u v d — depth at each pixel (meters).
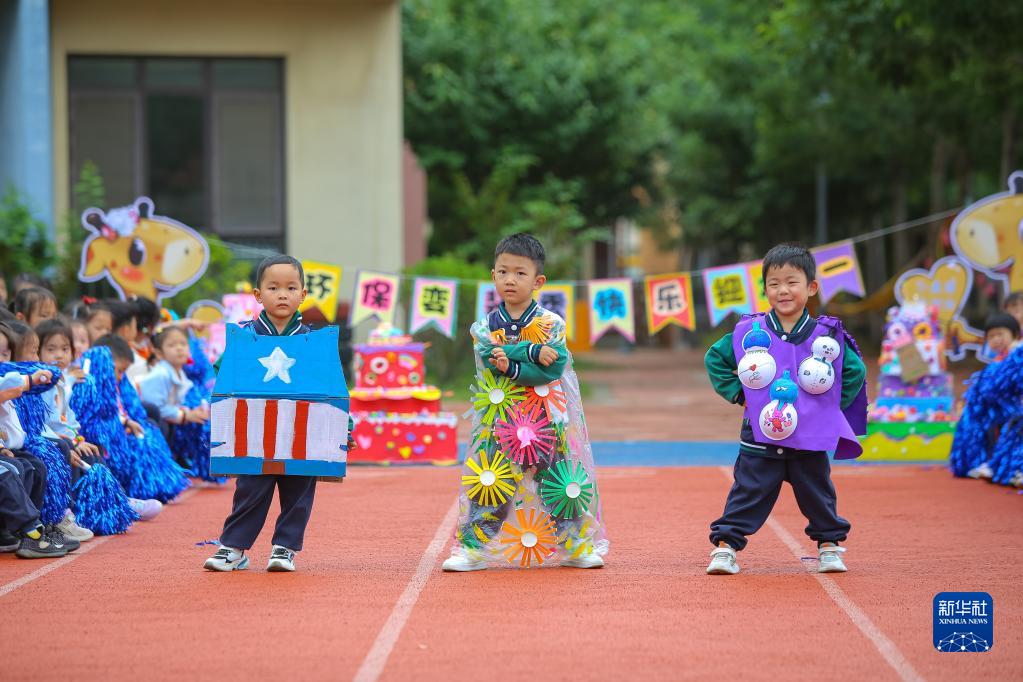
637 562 8.38
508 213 29.84
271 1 20.80
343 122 21.05
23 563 8.38
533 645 6.32
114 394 10.16
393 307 14.15
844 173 35.38
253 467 7.96
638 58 34.59
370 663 6.03
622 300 13.91
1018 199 13.76
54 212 20.36
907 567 8.18
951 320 13.95
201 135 21.03
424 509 10.63
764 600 7.26
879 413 13.61
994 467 11.88
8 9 19.30
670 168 45.94
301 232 21.03
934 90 24.81
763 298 13.67
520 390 8.09
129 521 9.59
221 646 6.32
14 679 5.82
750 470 7.92
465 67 30.69
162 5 20.66
